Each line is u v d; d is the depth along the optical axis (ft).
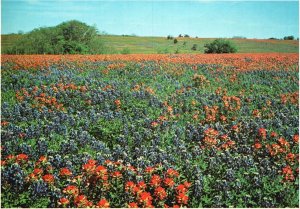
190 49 129.49
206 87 49.67
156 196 21.36
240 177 24.45
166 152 27.09
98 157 24.94
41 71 55.06
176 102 40.16
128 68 59.57
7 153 26.14
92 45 111.34
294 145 29.45
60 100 39.22
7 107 36.40
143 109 36.47
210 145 28.60
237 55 86.28
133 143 29.27
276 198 23.03
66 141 27.50
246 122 33.63
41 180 21.38
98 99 39.01
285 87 49.26
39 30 109.29
